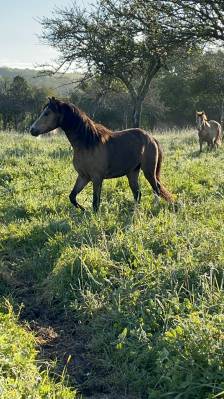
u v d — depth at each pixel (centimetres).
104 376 444
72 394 396
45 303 572
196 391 394
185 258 575
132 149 849
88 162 809
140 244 624
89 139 802
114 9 2022
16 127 3778
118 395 419
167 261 572
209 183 1005
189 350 421
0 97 4053
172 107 4609
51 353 476
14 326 492
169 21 1931
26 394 372
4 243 726
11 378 391
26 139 1777
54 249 663
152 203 872
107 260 598
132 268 593
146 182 1015
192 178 1037
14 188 982
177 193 952
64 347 488
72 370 451
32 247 714
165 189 895
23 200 902
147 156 879
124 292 531
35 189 980
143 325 479
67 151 1425
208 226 704
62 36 2214
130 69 2327
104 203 860
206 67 4153
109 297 539
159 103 4431
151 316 490
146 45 2008
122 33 2011
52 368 447
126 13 1972
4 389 358
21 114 4022
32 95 4134
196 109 4534
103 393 423
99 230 694
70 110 800
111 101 3869
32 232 746
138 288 542
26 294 595
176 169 1160
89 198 920
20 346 454
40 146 1580
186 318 467
